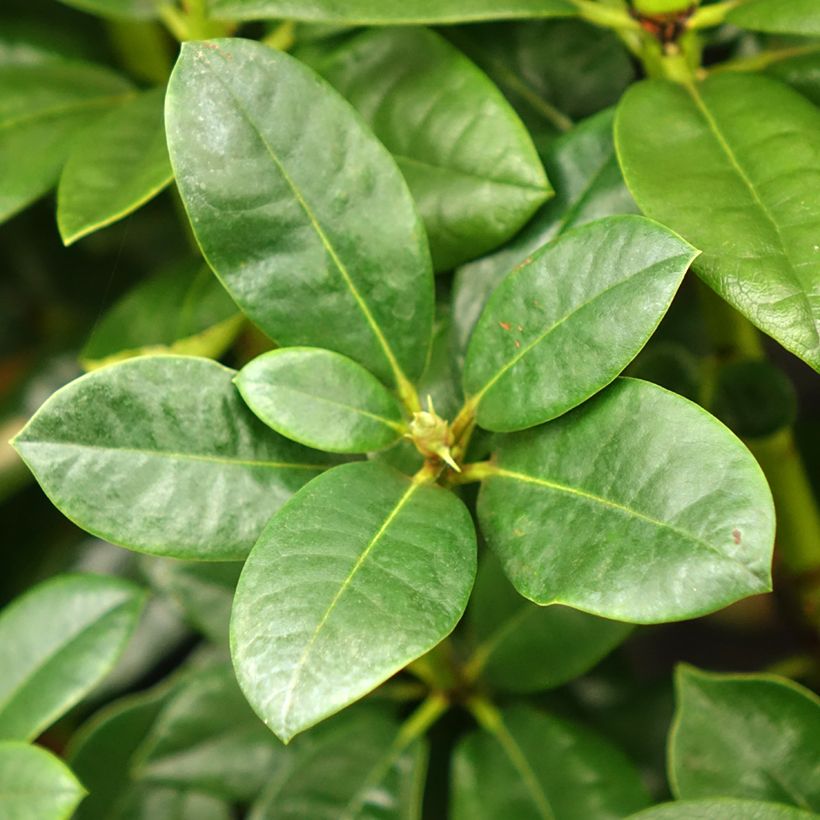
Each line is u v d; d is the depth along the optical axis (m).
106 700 0.92
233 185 0.73
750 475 0.69
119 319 0.83
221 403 0.74
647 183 0.74
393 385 0.75
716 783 0.76
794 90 0.78
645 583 0.69
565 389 0.72
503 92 0.83
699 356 0.95
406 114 0.78
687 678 0.77
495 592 0.83
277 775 0.83
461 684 0.84
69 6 0.91
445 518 0.72
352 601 0.69
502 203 0.77
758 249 0.72
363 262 0.74
